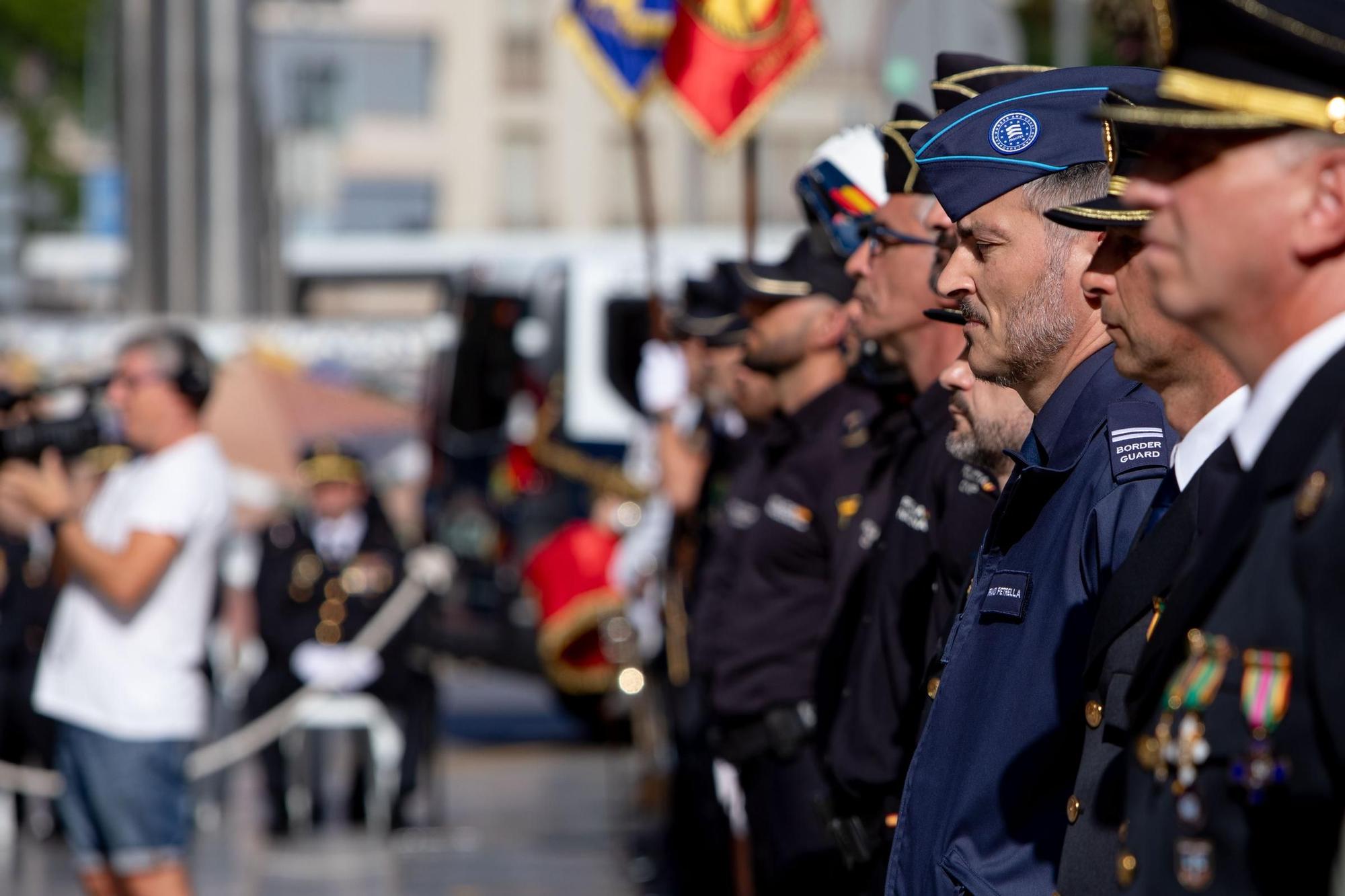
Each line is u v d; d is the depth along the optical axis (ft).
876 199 53.26
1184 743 22.74
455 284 243.81
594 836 109.19
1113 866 27.71
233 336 147.33
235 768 135.44
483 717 167.84
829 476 56.59
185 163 150.71
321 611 110.73
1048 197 32.86
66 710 70.59
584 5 88.33
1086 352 33.09
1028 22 286.66
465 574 192.03
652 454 105.40
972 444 37.27
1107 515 30.89
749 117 78.23
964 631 33.58
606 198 445.37
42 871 101.81
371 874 99.19
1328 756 21.39
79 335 159.43
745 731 58.08
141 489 70.54
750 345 60.85
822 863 56.49
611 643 109.70
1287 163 22.04
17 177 169.07
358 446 144.36
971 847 32.01
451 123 447.83
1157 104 23.24
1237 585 22.62
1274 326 22.65
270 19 387.34
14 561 110.11
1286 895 21.84
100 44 403.75
